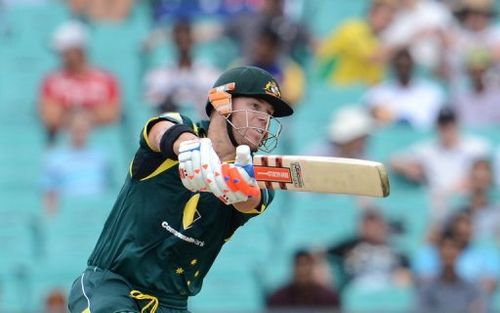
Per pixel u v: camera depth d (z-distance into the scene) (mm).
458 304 33875
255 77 16609
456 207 38312
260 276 35969
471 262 34969
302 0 47125
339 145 39688
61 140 41344
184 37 41562
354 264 35625
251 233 38281
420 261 35344
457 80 44094
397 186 39656
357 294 34844
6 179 40469
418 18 44906
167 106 41156
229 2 45625
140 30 46906
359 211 38656
